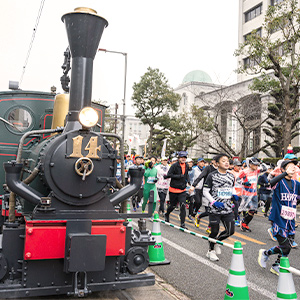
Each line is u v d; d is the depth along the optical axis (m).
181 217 8.85
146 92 38.00
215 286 4.82
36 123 6.45
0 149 6.13
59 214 3.66
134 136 25.55
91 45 3.98
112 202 4.00
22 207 4.45
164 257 6.00
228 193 6.00
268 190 11.75
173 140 34.97
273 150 28.31
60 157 3.62
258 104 27.23
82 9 3.93
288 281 3.21
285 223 5.36
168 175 8.91
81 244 3.51
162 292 4.40
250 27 39.16
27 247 3.52
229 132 36.81
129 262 4.03
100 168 3.79
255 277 5.30
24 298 3.86
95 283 3.81
